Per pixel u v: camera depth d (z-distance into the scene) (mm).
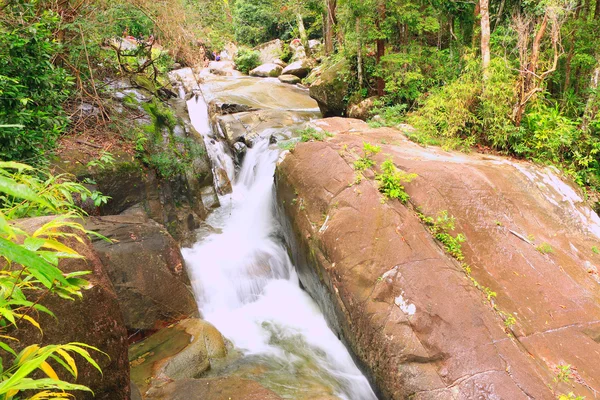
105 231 5352
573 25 7410
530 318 4051
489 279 4445
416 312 4027
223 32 9938
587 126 6945
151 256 5352
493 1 9781
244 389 4035
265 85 17562
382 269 4496
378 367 4133
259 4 23781
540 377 3500
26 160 4531
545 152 6891
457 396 3445
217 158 10492
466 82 7738
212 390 4027
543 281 4484
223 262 6891
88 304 2266
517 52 7777
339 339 5156
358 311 4469
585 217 5672
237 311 6102
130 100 8750
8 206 2400
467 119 7449
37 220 2094
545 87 7566
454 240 4754
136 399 3447
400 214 4996
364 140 6887
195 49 9203
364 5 9539
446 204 5152
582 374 3570
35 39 4785
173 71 15789
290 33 23672
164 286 5316
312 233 5555
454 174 5590
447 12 10055
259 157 9859
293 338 5426
